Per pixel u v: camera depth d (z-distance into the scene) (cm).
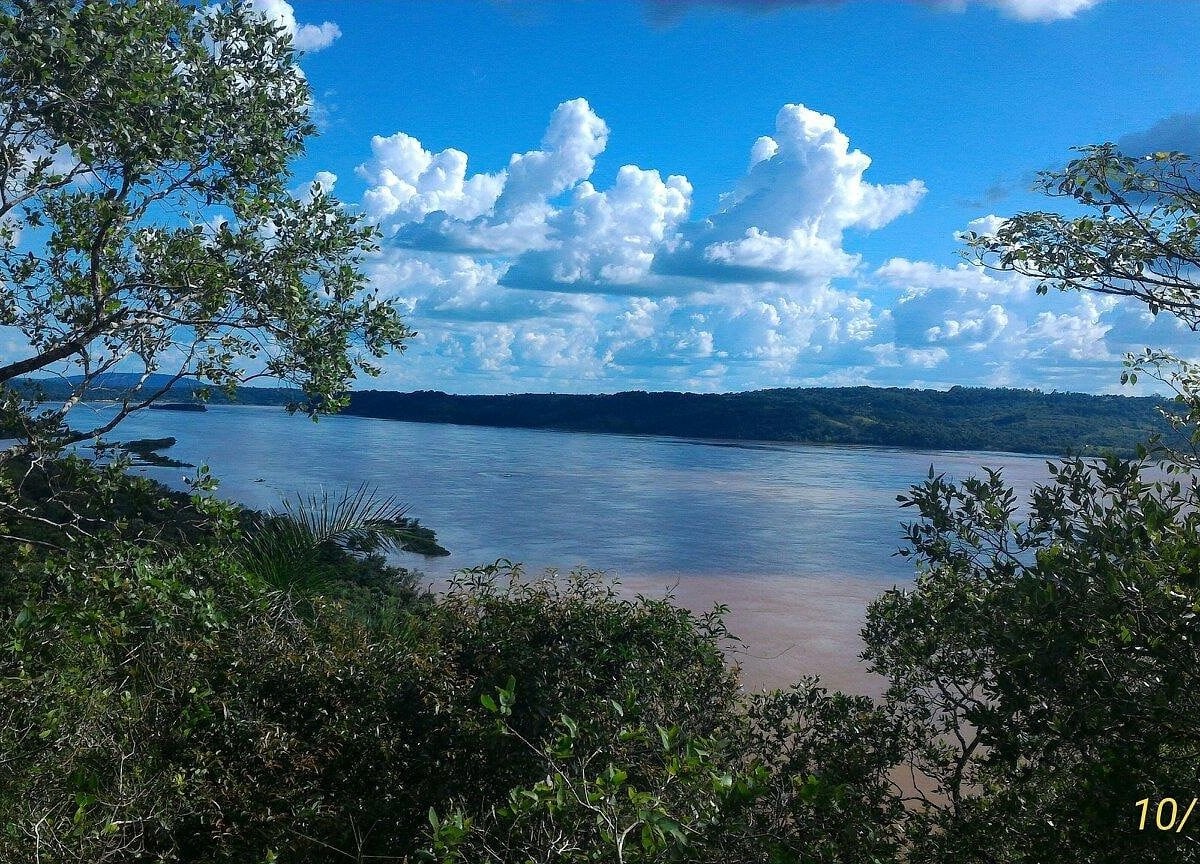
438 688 498
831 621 3186
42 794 421
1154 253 391
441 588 3058
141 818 412
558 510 6381
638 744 447
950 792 544
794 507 6962
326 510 715
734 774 361
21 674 432
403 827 464
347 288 585
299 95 600
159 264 586
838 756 534
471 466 9762
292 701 505
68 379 543
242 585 516
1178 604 305
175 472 6856
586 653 556
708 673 574
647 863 266
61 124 462
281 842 437
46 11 448
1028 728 349
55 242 587
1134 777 316
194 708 463
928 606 473
